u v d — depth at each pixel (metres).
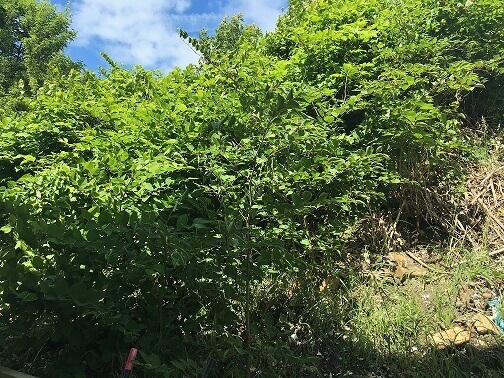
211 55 4.23
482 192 4.07
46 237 2.19
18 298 2.13
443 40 4.54
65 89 5.54
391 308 3.14
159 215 2.77
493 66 4.53
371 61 4.66
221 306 2.44
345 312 3.10
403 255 3.74
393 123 3.71
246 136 3.21
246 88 3.97
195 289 2.40
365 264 3.59
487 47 4.85
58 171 3.21
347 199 3.30
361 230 3.79
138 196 3.00
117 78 5.43
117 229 2.14
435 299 3.23
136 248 2.27
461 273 3.45
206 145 3.47
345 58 4.58
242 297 2.44
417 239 3.89
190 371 2.15
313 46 4.50
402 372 2.70
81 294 2.06
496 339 2.86
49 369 2.40
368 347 2.84
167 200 3.05
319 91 3.84
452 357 2.74
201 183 3.31
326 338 2.94
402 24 4.90
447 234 3.90
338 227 3.21
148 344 2.28
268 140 3.17
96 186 2.95
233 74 4.06
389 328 2.96
